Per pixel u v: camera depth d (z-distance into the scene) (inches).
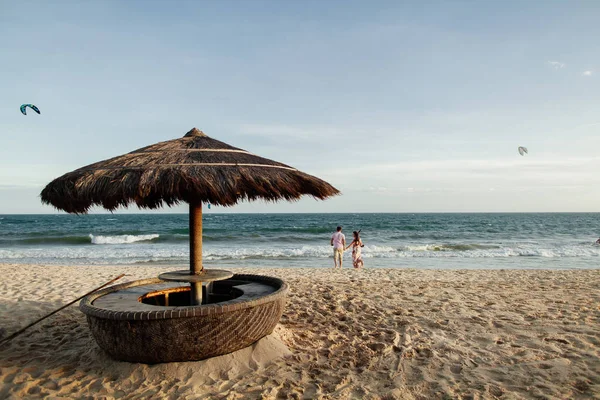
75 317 239.9
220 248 948.0
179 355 146.3
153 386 140.2
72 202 149.4
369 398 132.7
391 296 289.1
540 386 139.3
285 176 151.4
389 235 1416.1
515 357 166.9
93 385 143.6
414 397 133.4
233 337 150.6
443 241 1202.0
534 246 1020.5
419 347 179.3
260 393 134.7
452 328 208.5
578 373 149.0
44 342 192.9
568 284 349.7
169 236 1192.2
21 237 1256.8
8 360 168.7
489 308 252.1
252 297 165.6
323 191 165.2
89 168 152.3
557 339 187.5
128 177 136.7
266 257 786.8
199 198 155.6
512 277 413.4
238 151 166.1
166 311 140.9
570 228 1920.5
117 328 145.5
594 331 198.4
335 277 408.5
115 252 844.6
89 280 394.9
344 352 174.9
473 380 145.5
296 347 180.1
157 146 164.6
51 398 133.8
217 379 144.0
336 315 236.2
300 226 1991.9
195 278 153.6
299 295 293.6
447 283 352.2
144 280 206.7
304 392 136.8
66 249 912.9
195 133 177.3
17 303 277.9
